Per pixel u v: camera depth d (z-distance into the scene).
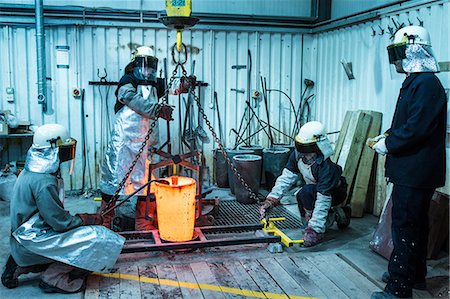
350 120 4.89
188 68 5.83
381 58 4.69
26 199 2.84
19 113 5.44
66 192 5.58
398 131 2.76
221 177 5.82
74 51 5.50
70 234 2.92
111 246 3.01
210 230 3.88
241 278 3.24
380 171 4.61
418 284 3.05
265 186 5.99
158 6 5.70
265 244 3.90
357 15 5.04
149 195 3.90
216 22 5.80
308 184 4.07
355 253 3.68
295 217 4.69
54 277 2.96
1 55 5.32
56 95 5.51
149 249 3.46
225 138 6.05
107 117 5.66
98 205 5.07
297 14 6.14
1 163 5.41
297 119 6.23
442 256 3.65
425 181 2.76
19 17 5.28
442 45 3.87
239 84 6.01
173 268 3.38
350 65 5.23
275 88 6.14
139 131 4.16
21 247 2.87
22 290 3.04
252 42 5.98
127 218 4.18
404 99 2.81
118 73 5.62
